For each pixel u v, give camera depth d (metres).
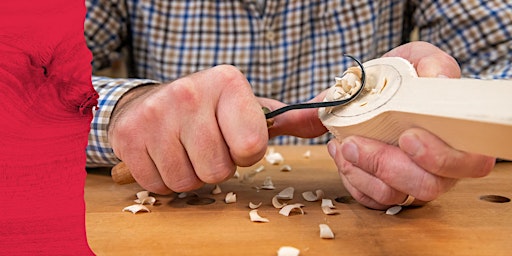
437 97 0.37
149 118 0.46
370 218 0.44
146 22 0.85
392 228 0.42
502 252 0.39
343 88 0.44
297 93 0.86
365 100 0.43
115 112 0.54
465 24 0.80
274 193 0.51
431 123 0.37
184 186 0.47
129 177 0.49
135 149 0.47
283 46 0.84
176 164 0.46
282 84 0.86
